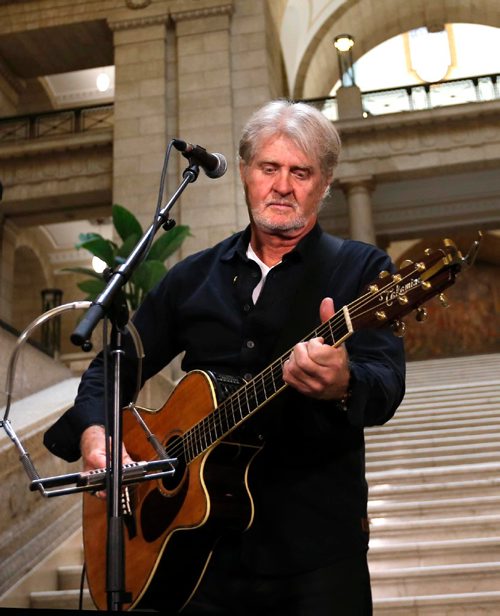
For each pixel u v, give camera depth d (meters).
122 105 14.25
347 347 1.89
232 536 1.94
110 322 1.97
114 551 1.69
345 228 17.28
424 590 4.09
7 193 14.79
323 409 1.74
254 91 14.08
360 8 20.38
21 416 4.98
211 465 1.93
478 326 23.08
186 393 2.11
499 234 22.00
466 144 14.45
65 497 4.77
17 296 20.27
